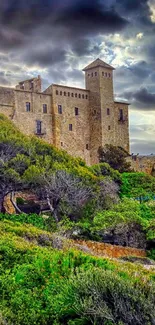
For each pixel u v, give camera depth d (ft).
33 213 138.72
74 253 60.80
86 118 279.08
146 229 117.80
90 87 283.79
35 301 48.70
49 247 72.79
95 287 44.01
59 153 160.56
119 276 47.32
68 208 135.23
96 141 277.64
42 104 253.85
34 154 152.25
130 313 41.32
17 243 66.85
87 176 149.18
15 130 174.19
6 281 52.90
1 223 90.63
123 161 249.55
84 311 42.14
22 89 260.21
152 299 42.83
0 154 146.72
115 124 285.84
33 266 55.88
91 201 141.38
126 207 133.69
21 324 44.47
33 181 134.62
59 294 48.08
